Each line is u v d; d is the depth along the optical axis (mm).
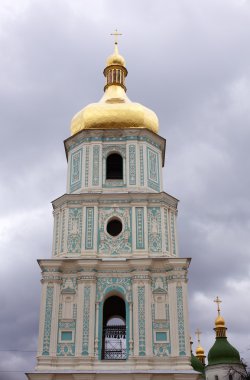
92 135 39875
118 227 37188
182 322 32812
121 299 36156
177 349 32000
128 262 34500
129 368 31469
